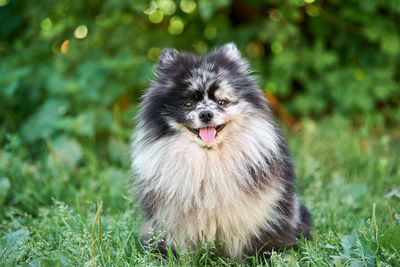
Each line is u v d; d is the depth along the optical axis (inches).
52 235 176.1
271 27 302.4
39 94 290.5
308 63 323.3
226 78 160.2
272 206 154.6
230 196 151.9
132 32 295.9
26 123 277.9
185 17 330.3
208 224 155.0
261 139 156.3
